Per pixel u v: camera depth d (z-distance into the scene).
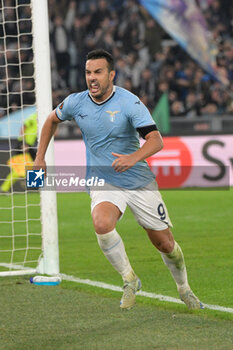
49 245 21.64
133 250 26.84
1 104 56.78
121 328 15.20
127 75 59.56
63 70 59.56
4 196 43.78
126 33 61.16
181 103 59.75
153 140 14.96
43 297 18.72
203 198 42.31
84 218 35.62
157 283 20.56
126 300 15.58
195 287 19.95
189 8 60.38
